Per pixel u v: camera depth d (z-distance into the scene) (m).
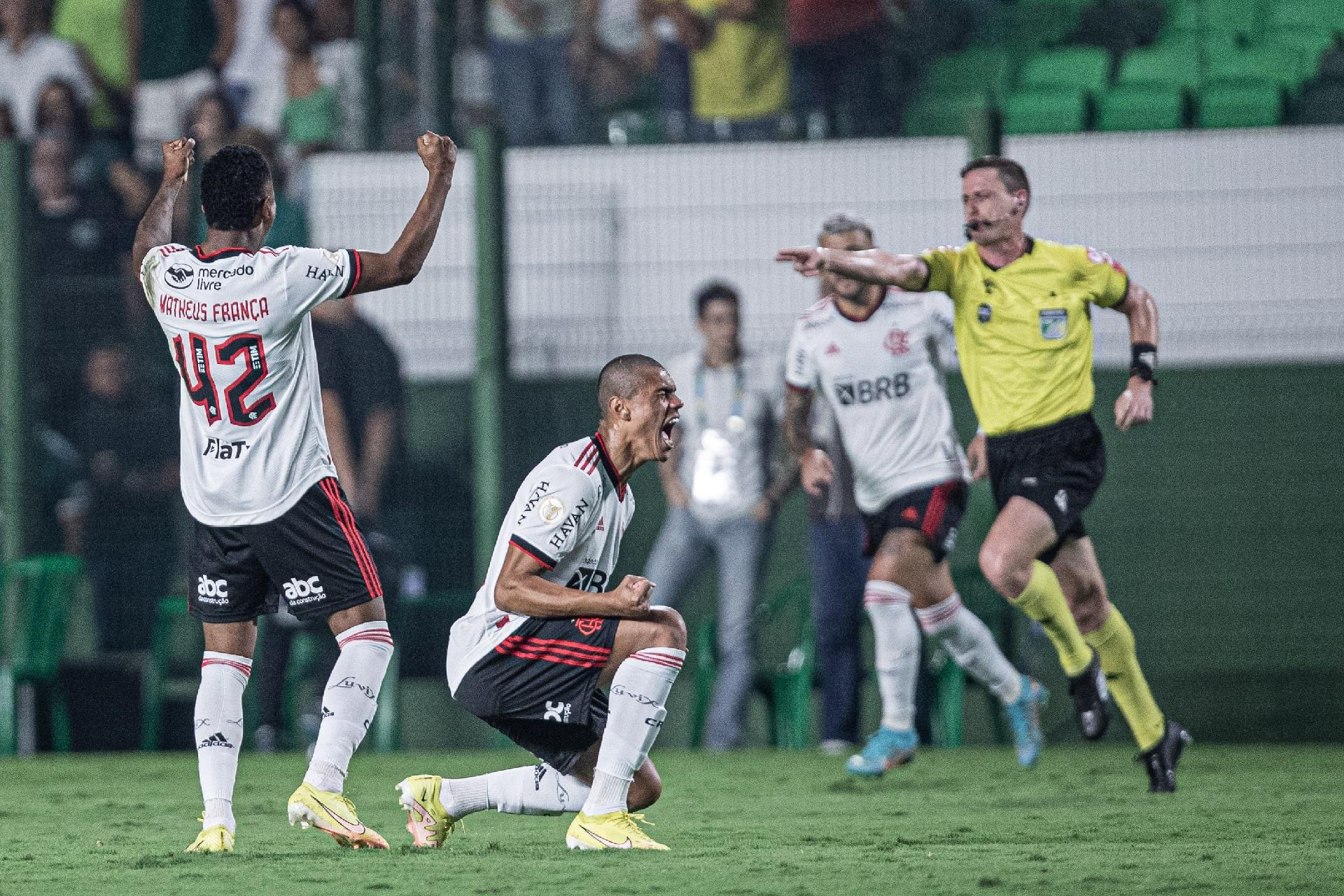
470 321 39.28
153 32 46.09
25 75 46.03
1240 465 37.09
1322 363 37.03
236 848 16.91
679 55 42.88
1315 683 36.44
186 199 39.03
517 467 38.12
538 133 45.78
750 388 35.72
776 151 39.06
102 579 39.00
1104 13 48.81
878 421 26.69
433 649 38.03
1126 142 37.97
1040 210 38.19
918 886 13.16
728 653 35.34
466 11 46.56
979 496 37.03
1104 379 37.62
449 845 16.98
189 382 16.41
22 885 13.87
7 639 37.59
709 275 39.03
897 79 45.81
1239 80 44.84
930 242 38.78
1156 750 23.48
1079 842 16.97
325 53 45.25
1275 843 16.62
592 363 38.91
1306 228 37.44
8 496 38.16
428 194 16.64
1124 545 37.25
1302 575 36.72
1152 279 37.88
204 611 16.72
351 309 36.78
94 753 38.12
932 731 36.22
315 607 16.47
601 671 16.11
